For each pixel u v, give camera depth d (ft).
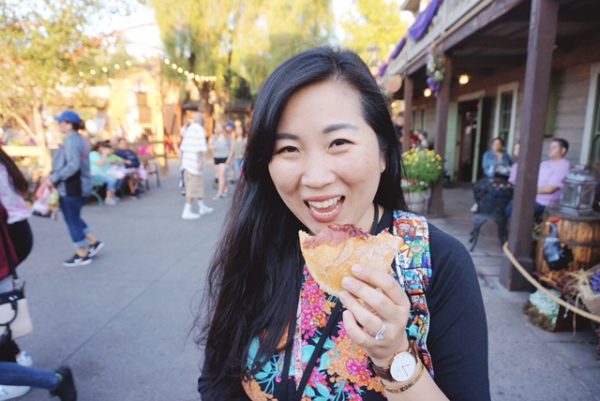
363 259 2.60
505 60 25.68
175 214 26.81
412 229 3.23
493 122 32.30
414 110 60.80
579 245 11.03
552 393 8.38
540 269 11.96
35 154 33.01
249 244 3.65
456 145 41.57
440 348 2.96
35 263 17.10
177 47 64.28
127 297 13.48
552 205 12.25
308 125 2.74
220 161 32.86
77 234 16.70
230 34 65.00
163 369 9.57
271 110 2.78
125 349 10.39
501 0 13.93
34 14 28.19
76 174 16.20
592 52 18.60
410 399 2.59
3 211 8.25
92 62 34.27
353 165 2.76
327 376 3.08
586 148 19.39
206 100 77.87
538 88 12.43
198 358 9.97
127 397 8.64
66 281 14.97
